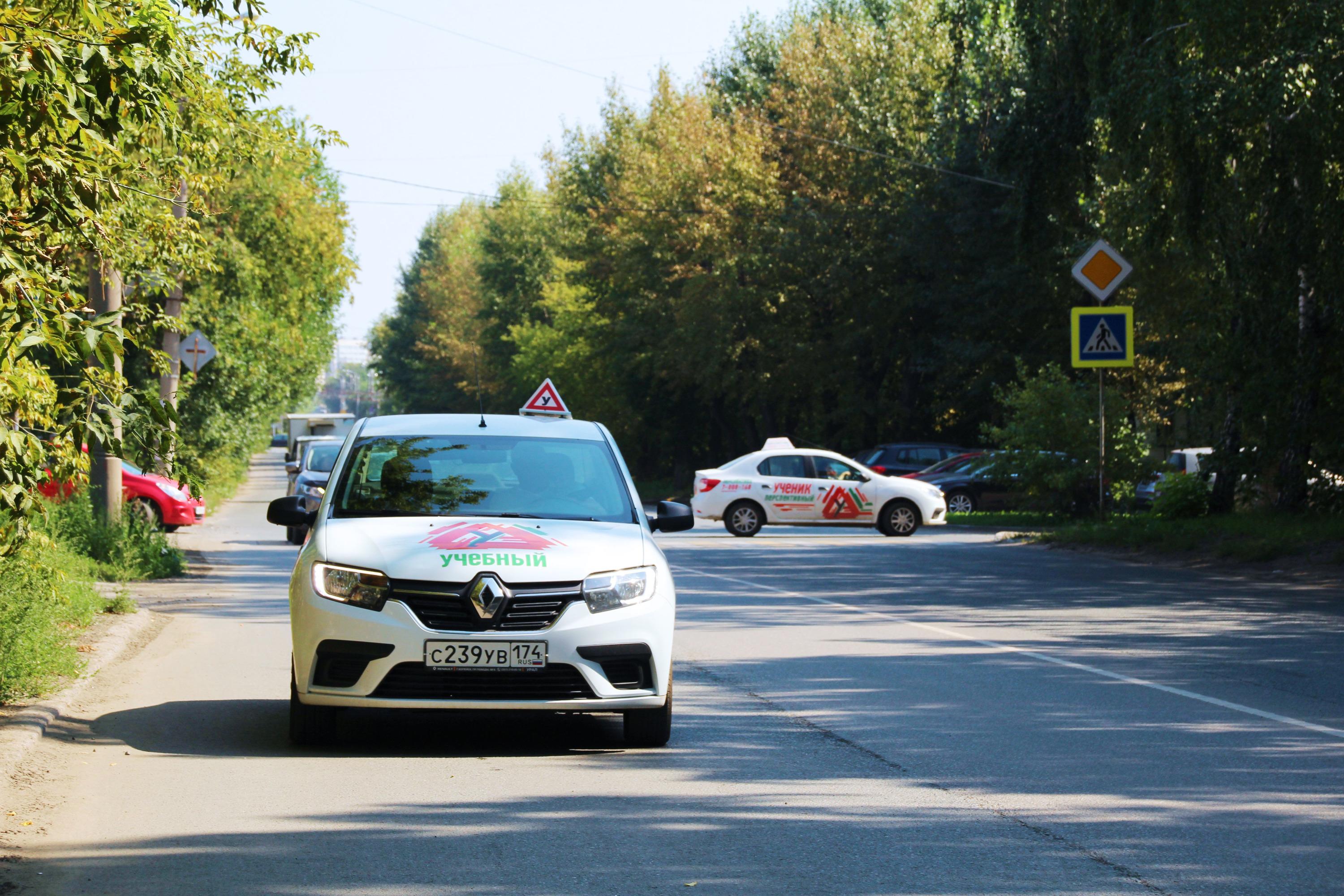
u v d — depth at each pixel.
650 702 14.40
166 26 14.27
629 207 109.88
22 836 11.05
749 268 96.12
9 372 11.66
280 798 12.40
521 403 152.38
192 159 22.53
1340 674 20.00
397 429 17.17
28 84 11.58
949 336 92.94
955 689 18.72
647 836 11.09
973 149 87.31
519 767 13.80
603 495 16.33
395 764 13.94
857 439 110.06
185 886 9.70
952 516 71.88
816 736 15.44
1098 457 61.50
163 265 20.33
